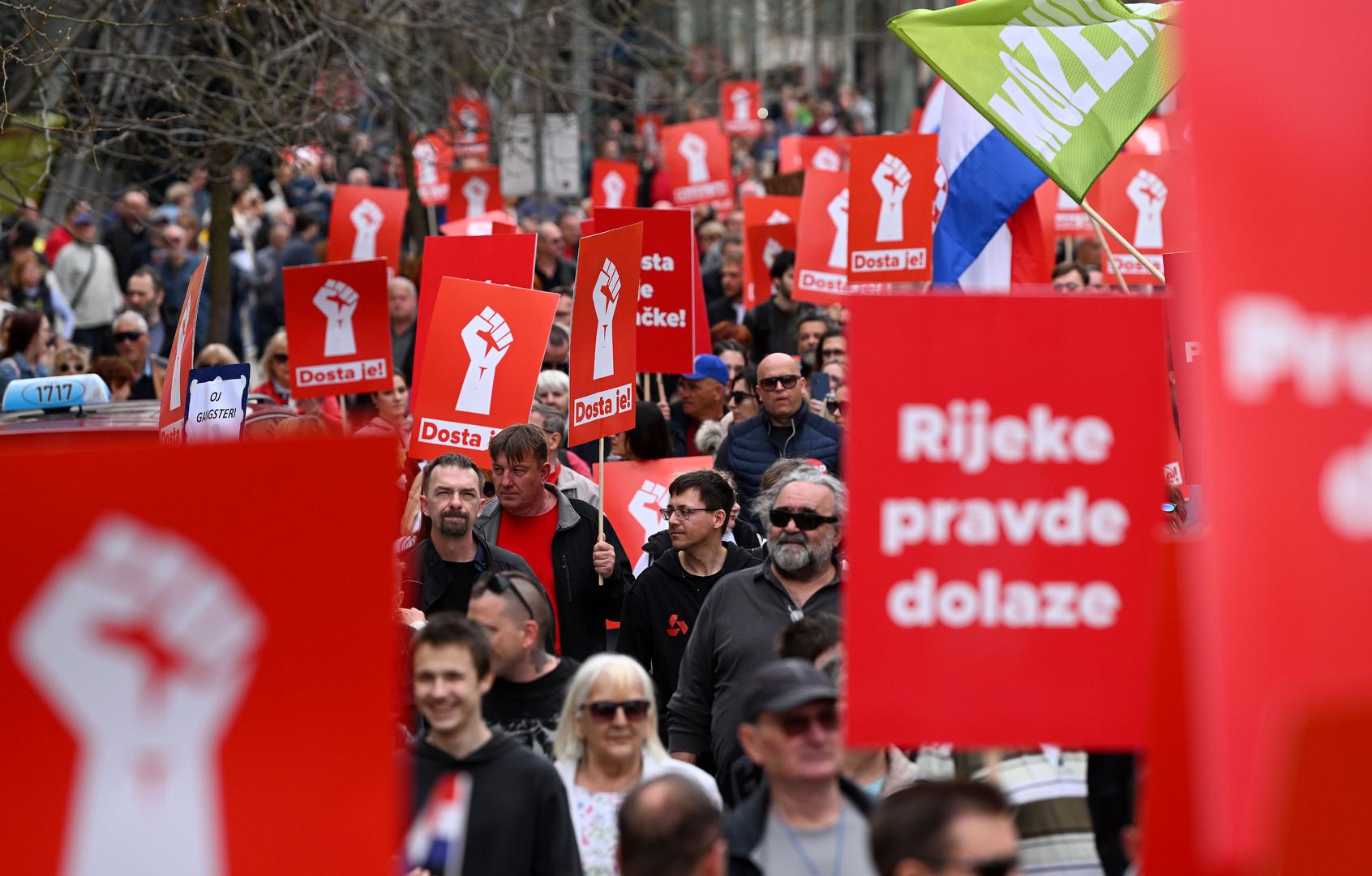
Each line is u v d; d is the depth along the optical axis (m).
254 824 11.57
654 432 34.62
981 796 14.07
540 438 29.77
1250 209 9.55
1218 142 9.52
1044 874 17.34
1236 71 9.52
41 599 11.32
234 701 11.54
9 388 30.00
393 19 54.28
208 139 46.47
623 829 15.59
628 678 19.34
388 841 11.62
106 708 11.46
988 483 13.91
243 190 67.00
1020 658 13.92
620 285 30.31
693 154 79.25
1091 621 13.91
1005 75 28.47
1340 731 10.38
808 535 23.55
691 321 36.28
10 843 11.41
